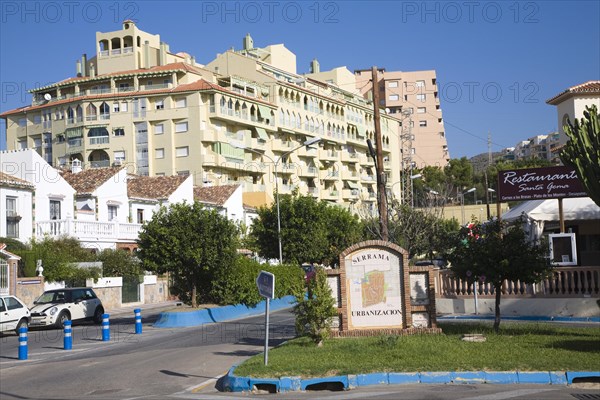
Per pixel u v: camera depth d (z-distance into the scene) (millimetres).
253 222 53906
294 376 12961
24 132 86000
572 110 36906
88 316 31922
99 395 13219
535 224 26016
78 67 92188
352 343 16484
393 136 110562
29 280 35250
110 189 48375
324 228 52594
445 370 12820
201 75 81500
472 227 18094
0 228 39125
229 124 79688
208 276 32438
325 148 94250
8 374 16719
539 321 22000
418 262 53219
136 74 79750
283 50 101500
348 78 112625
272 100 85562
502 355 14086
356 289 18422
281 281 38719
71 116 81312
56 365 17891
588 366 12750
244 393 12766
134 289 44625
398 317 18250
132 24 86438
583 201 26000
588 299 22609
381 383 12758
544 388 11875
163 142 77562
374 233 47781
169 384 14266
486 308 24516
